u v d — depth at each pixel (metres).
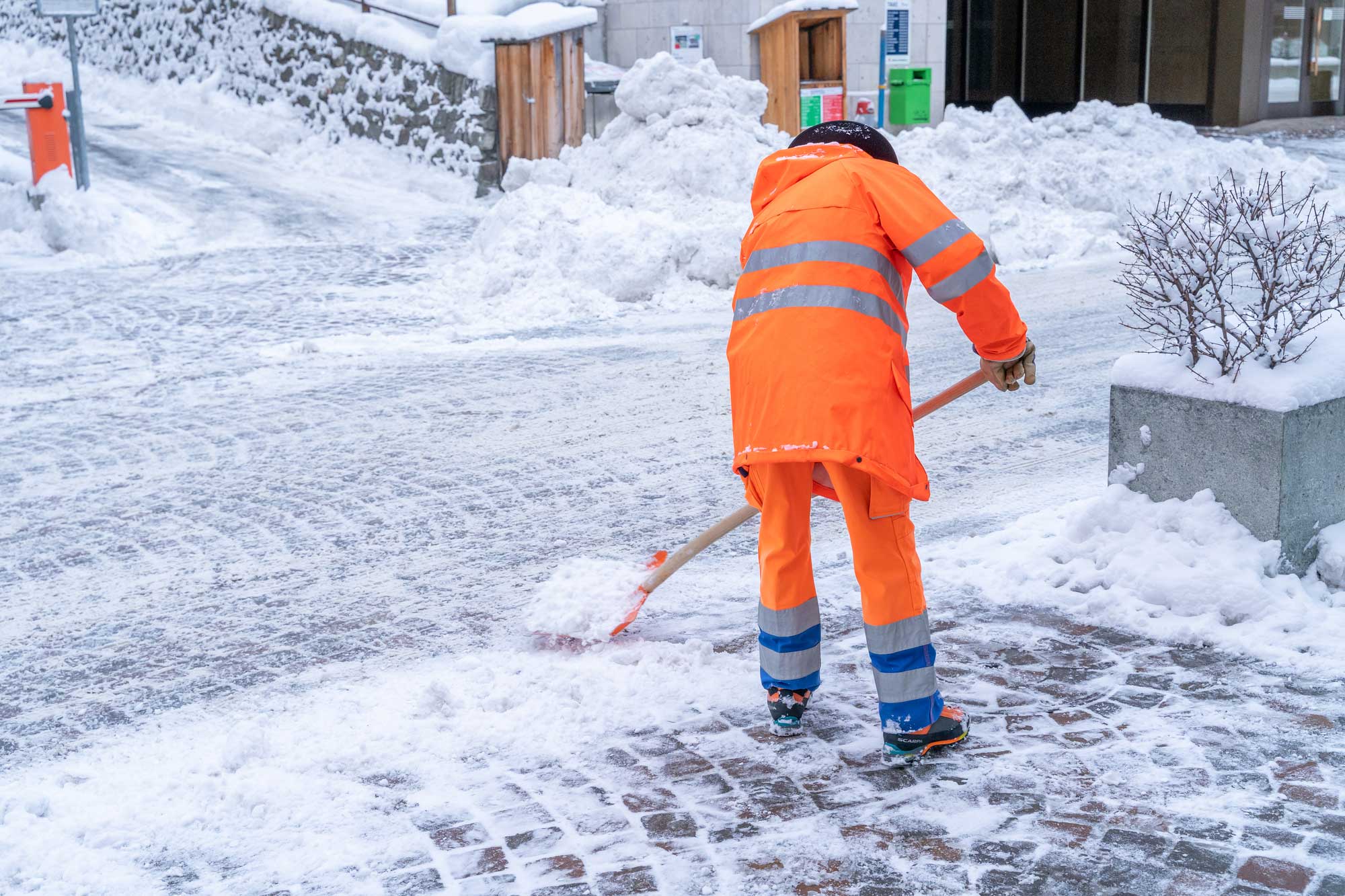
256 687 3.75
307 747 3.29
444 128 15.48
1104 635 3.80
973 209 13.23
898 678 3.00
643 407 7.10
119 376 8.12
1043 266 12.11
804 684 3.24
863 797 2.93
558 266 10.62
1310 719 3.19
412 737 3.32
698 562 4.75
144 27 19.73
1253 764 2.98
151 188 14.67
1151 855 2.61
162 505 5.60
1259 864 2.56
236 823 2.92
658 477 5.82
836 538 5.03
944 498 5.36
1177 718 3.24
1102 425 6.49
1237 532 3.93
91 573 4.81
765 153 12.62
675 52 17.89
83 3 12.77
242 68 18.16
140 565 4.87
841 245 2.94
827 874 2.61
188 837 2.87
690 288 10.59
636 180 12.37
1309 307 3.95
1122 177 14.00
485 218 11.70
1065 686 3.46
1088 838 2.69
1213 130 22.83
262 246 12.76
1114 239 13.05
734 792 2.98
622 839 2.79
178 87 18.94
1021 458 5.92
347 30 16.50
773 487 3.12
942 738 3.07
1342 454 3.98
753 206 3.26
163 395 7.63
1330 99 25.14
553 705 3.48
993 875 2.57
